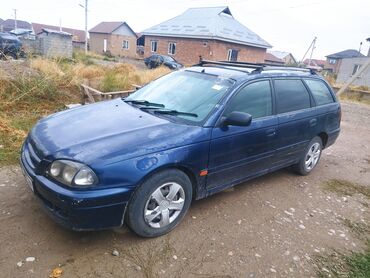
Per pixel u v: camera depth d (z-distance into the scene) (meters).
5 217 3.08
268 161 4.12
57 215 2.61
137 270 2.62
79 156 2.58
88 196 2.49
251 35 34.09
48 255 2.67
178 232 3.19
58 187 2.54
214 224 3.40
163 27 34.97
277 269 2.87
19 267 2.51
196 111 3.41
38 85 7.41
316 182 4.95
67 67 9.70
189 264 2.77
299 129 4.43
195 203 3.78
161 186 2.93
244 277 2.72
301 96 4.54
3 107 6.32
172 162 2.89
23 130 5.39
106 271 2.58
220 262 2.85
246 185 4.46
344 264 3.06
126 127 3.06
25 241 2.79
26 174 2.89
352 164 6.11
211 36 29.55
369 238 3.59
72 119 3.30
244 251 3.04
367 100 17.59
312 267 2.96
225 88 3.56
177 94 3.75
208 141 3.20
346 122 10.45
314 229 3.60
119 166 2.61
